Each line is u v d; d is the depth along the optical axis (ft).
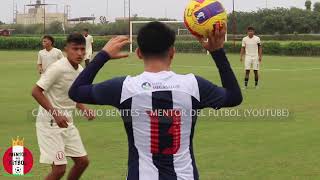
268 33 223.71
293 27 223.10
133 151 11.18
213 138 32.76
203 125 36.96
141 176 10.97
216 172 25.07
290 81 68.69
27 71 83.66
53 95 20.74
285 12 226.38
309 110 43.78
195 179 11.19
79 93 11.14
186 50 149.18
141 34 11.12
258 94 54.24
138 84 11.05
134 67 91.04
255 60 60.59
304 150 29.43
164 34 11.03
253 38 60.54
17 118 39.81
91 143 31.45
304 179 23.81
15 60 112.88
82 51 20.74
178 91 11.00
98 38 163.53
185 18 11.26
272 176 24.34
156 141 10.98
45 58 48.32
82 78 11.26
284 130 35.27
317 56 137.49
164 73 11.16
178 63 102.32
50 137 20.62
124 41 11.46
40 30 255.09
